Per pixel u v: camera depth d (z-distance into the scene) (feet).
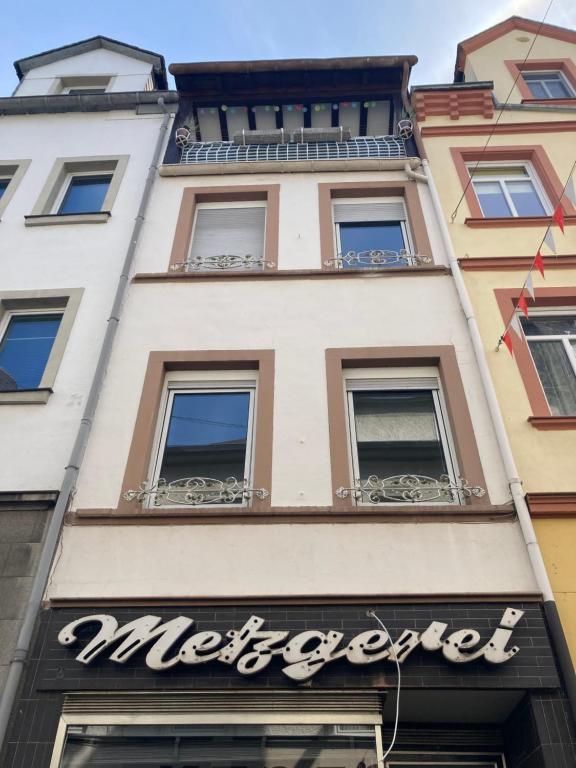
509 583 19.61
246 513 21.16
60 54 46.14
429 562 20.10
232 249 32.17
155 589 19.72
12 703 17.58
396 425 24.72
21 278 29.94
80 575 20.10
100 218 32.27
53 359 26.43
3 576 20.20
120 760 17.19
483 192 34.60
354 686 17.72
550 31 45.06
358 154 35.76
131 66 45.21
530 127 36.70
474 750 19.83
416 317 27.09
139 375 25.39
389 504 22.20
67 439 23.80
